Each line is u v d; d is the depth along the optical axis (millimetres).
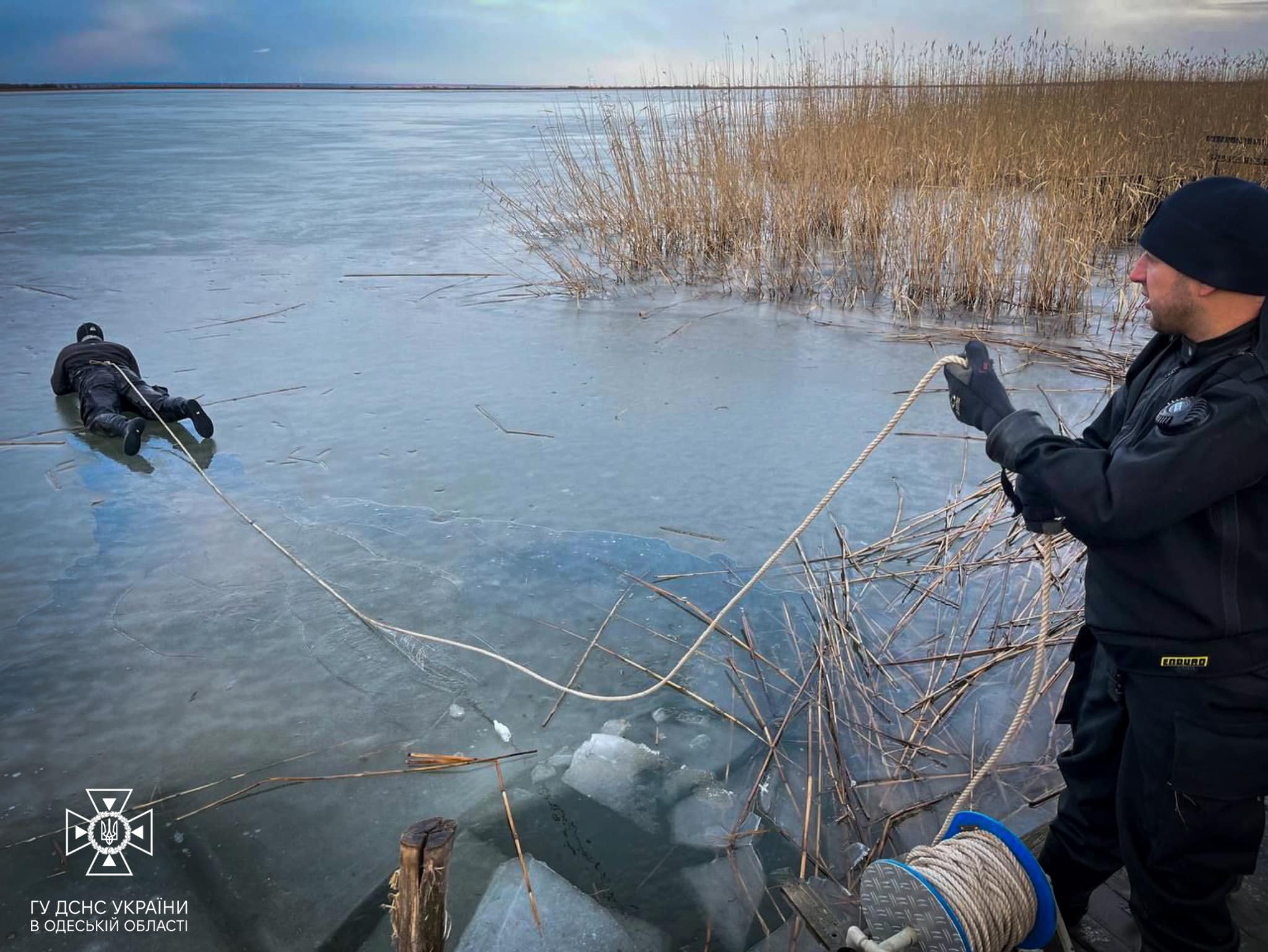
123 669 4152
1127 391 2195
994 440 2137
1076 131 14188
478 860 3152
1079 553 4961
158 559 5070
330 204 17469
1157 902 2086
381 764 3613
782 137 13398
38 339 9086
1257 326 1841
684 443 6520
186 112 58125
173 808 3395
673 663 4211
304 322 9672
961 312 9625
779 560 5039
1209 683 1874
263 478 6055
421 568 4965
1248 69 17125
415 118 51531
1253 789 1895
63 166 23766
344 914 2959
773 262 10914
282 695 3996
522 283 11273
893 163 12797
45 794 3447
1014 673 4086
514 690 4039
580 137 29422
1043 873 2213
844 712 3861
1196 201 1856
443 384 7770
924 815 3316
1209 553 1845
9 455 6453
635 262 11477
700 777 3535
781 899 2984
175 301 10508
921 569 4891
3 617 4527
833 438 6574
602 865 3127
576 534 5285
